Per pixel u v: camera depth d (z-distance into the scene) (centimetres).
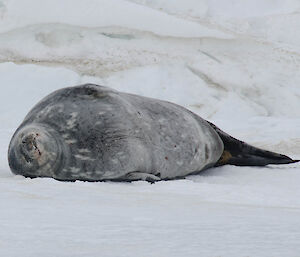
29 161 1919
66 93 2044
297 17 6103
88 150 1927
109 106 2005
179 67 5319
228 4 6244
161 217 1038
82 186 1669
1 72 4975
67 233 824
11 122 4438
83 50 5394
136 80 5119
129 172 1962
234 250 693
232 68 5350
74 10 5531
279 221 1005
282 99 5072
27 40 5394
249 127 3906
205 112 4856
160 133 2116
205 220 1001
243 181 2156
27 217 985
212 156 2409
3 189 1493
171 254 671
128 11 5609
